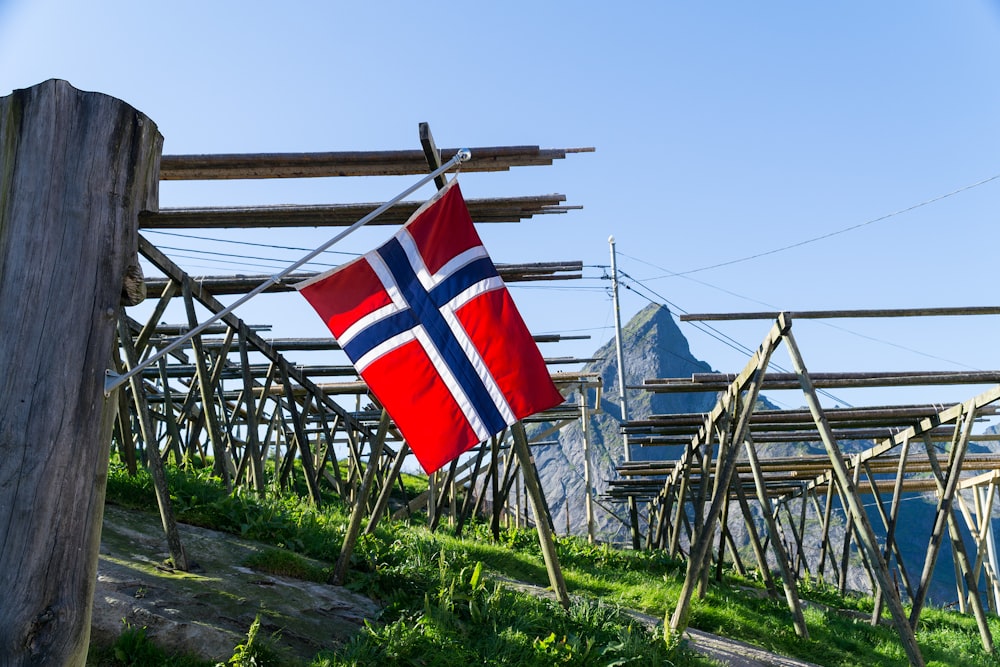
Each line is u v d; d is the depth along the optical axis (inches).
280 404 742.5
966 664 541.6
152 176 155.1
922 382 510.6
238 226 381.1
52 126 142.2
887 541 660.1
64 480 132.8
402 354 313.6
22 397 132.9
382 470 842.2
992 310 467.5
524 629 325.4
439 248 322.3
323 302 320.5
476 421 305.9
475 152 325.1
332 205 365.1
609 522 3853.3
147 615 249.3
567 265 437.4
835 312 471.2
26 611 127.3
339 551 382.3
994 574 928.3
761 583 767.7
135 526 343.6
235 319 518.3
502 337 313.0
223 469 440.8
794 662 426.3
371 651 271.1
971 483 916.6
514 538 605.3
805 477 937.5
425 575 363.3
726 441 526.9
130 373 141.6
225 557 334.6
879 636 570.3
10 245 137.8
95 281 140.1
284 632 274.1
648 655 334.0
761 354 449.7
